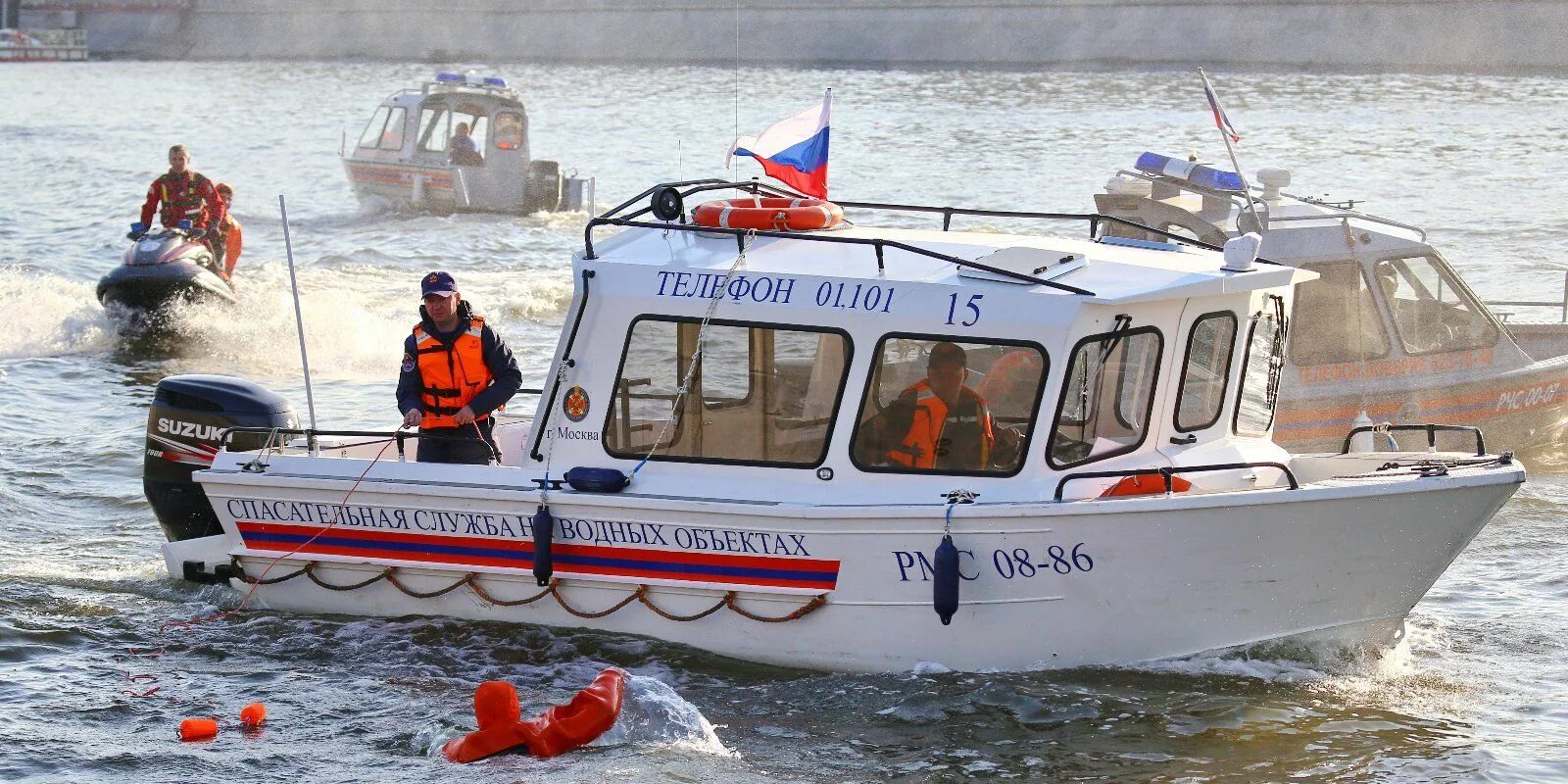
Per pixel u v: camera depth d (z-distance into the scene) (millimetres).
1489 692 30984
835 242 32031
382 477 33062
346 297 81688
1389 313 47719
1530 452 49781
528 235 107438
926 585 30078
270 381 63219
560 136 177875
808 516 30094
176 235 75000
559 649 32281
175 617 34719
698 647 31922
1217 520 29000
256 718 29516
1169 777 27094
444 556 32969
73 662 32500
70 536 42281
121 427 55438
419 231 109000
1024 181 129875
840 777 27078
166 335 71562
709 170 145375
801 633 31156
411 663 31953
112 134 192500
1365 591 30062
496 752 27969
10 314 75625
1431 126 175875
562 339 32094
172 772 27328
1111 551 29406
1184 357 30828
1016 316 29797
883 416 30516
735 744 28438
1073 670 30516
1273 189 50656
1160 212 51062
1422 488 28953
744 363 31062
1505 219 103188
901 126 184125
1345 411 47344
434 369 34250
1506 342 48812
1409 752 28047
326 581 34188
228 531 34688
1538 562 39750
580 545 31859
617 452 31906
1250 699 29828
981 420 30203
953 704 29484
